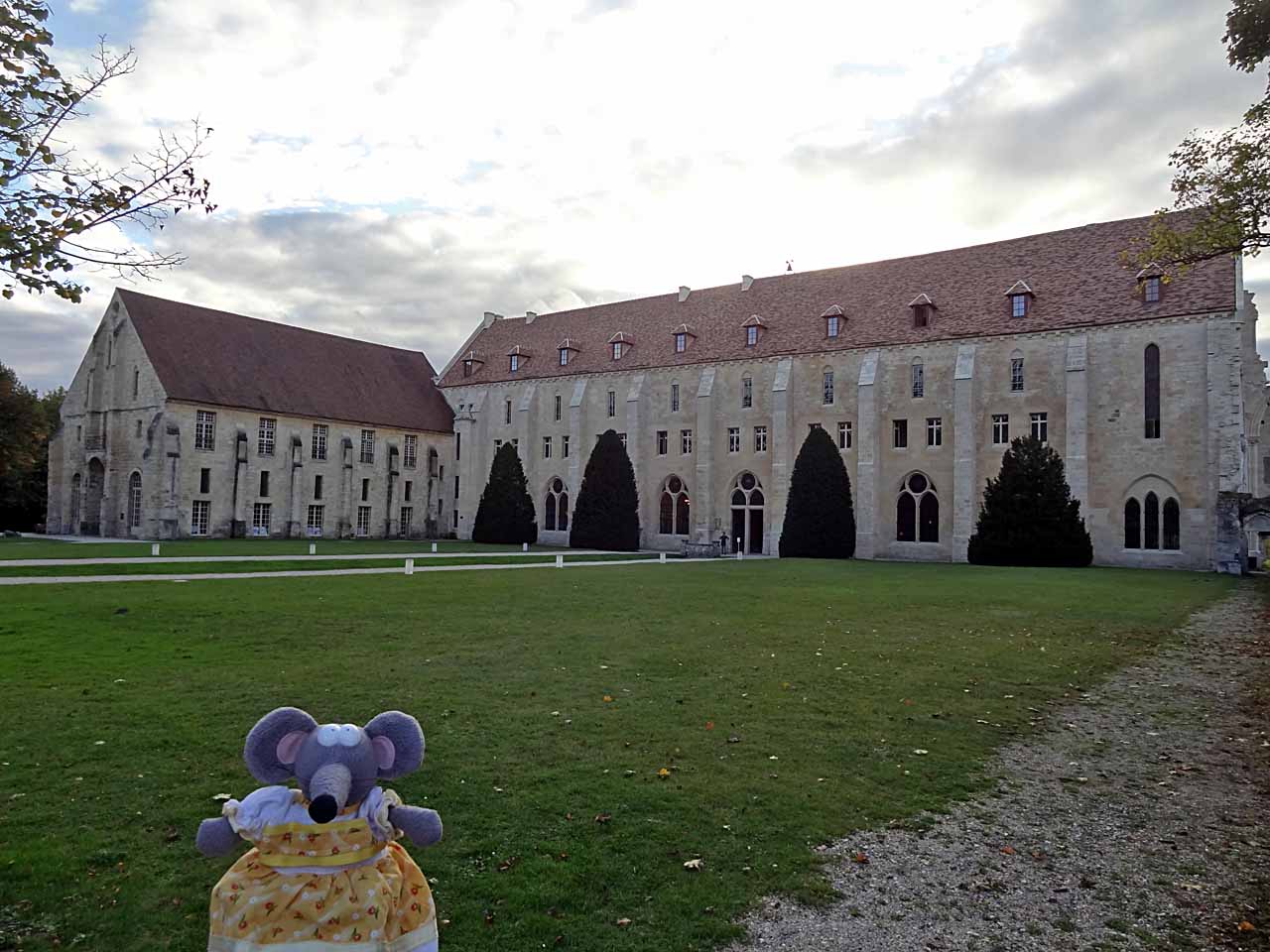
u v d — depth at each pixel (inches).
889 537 2022.6
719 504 2303.2
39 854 252.7
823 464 2018.9
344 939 143.7
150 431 2199.8
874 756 377.4
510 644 626.8
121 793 304.2
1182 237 551.2
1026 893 251.0
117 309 2343.8
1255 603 982.4
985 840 290.5
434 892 236.4
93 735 373.1
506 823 285.4
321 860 147.3
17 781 314.8
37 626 658.2
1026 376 1871.3
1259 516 1498.5
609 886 244.1
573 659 570.9
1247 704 492.7
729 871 257.4
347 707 428.5
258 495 2399.1
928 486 1984.5
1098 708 482.0
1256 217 514.9
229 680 482.9
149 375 2242.9
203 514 2271.2
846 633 720.3
